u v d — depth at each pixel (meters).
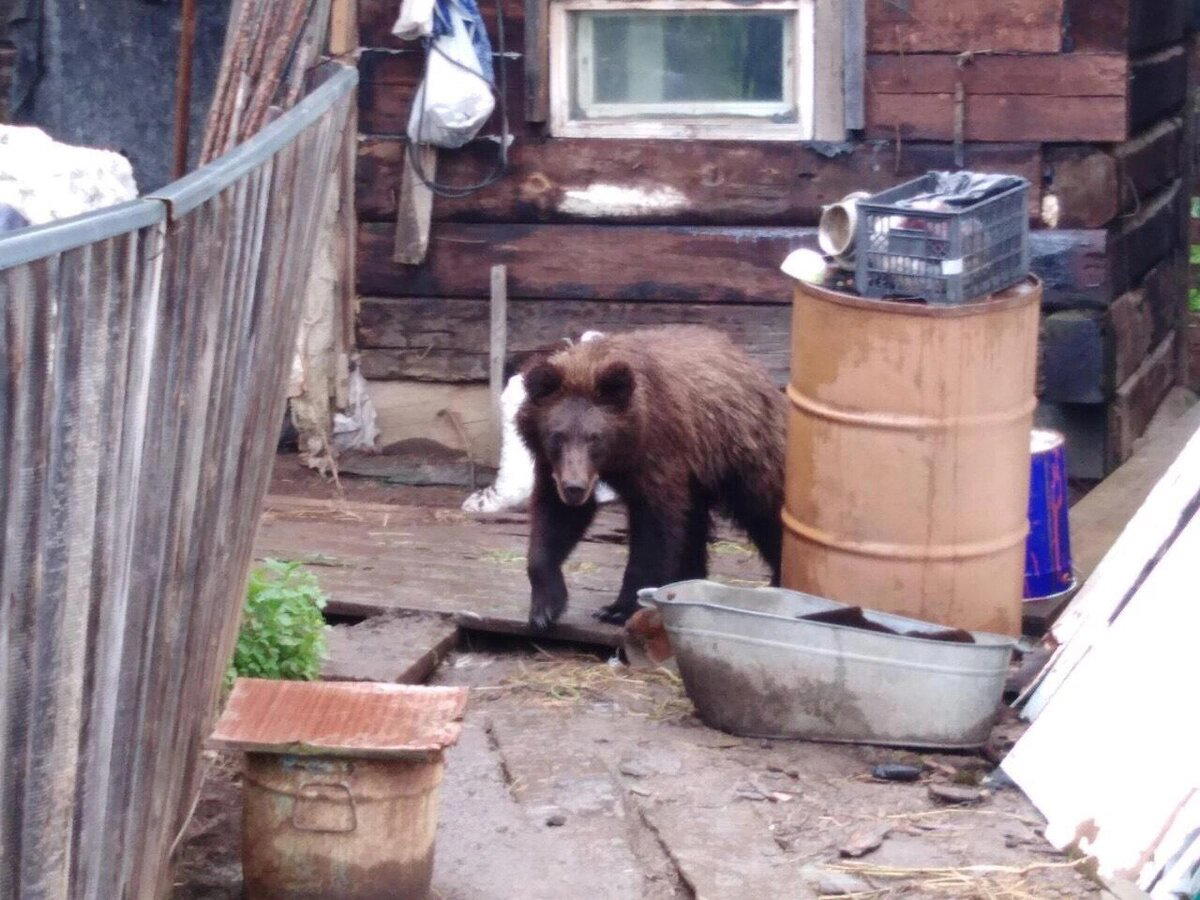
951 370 5.12
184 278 2.78
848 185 7.67
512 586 6.37
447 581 6.41
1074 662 5.19
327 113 4.47
